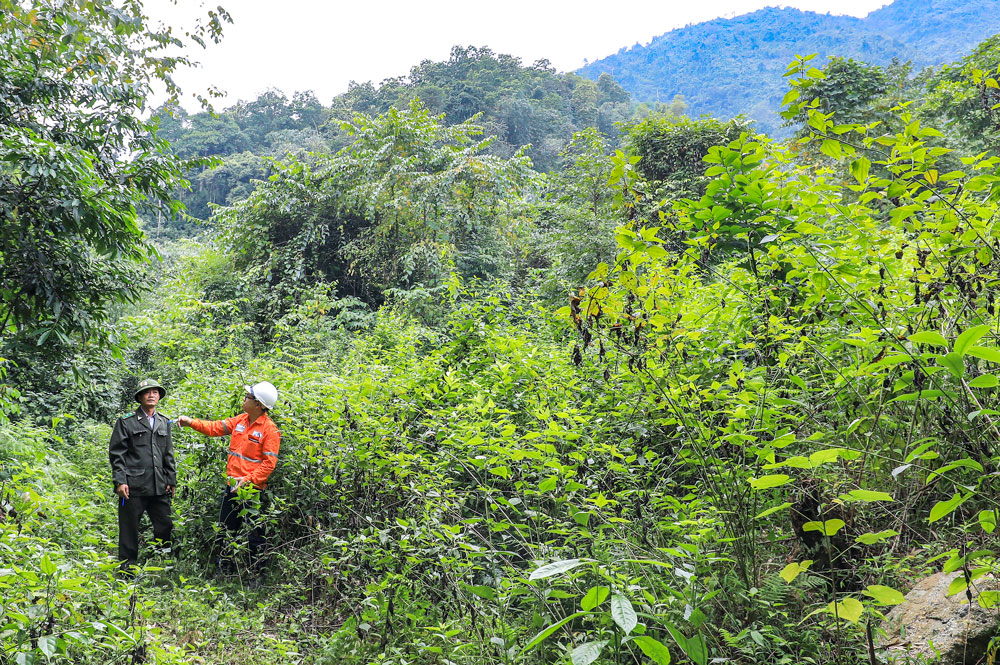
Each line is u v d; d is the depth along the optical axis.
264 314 14.34
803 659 2.92
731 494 3.51
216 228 16.33
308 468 5.47
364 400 5.60
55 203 6.27
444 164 15.18
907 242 3.87
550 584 3.08
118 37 7.64
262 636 4.26
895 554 3.50
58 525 5.11
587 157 11.86
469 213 14.55
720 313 4.58
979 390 2.99
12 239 6.34
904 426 3.65
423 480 4.33
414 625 3.88
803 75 3.18
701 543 3.44
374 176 15.03
